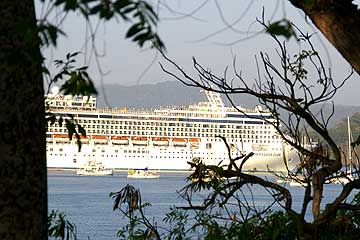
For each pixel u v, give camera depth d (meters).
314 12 15.34
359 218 20.42
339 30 15.15
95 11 10.16
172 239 21.45
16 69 12.49
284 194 20.17
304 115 20.20
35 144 12.86
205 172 20.84
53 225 21.03
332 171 19.88
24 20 12.55
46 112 14.19
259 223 19.91
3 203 12.54
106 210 123.62
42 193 12.98
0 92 12.51
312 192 20.95
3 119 12.57
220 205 20.52
